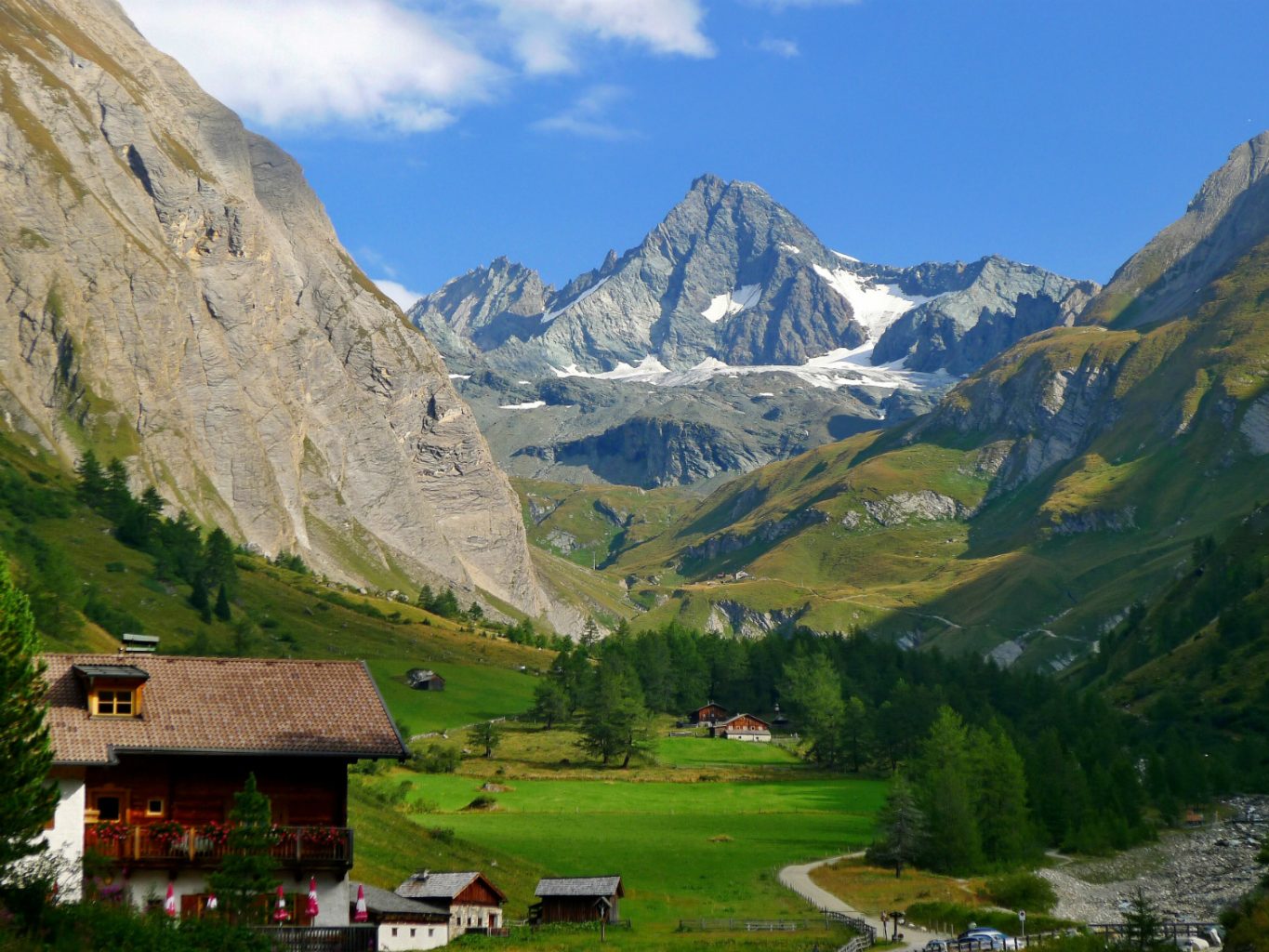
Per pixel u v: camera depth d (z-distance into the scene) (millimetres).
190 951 51875
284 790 60062
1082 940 101438
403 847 111188
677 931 99688
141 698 59562
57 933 50094
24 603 55156
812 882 131875
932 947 96062
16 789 49844
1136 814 183750
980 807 161125
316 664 64562
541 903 101375
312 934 56812
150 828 57156
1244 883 142875
